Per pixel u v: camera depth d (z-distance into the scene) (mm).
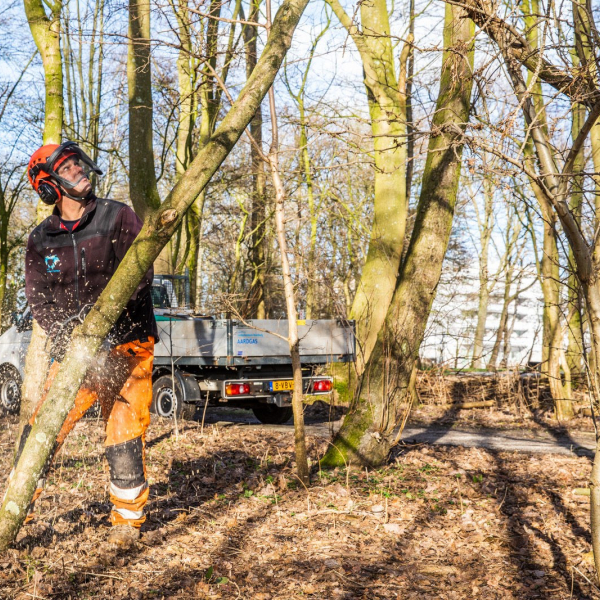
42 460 2391
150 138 10125
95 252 3322
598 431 2840
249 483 5504
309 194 18641
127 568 3420
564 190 2732
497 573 3645
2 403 10273
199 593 3158
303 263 5312
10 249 18766
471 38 3242
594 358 2855
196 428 8688
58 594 3037
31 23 5309
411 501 5125
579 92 2900
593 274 2795
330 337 9695
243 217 24016
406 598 3240
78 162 3318
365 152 4242
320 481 5641
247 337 9023
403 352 6352
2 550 2389
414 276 6359
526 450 8070
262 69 2631
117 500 3699
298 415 5402
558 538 4281
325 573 3521
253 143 4895
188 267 17125
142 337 3533
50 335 3418
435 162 6391
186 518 4391
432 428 10680
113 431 3602
